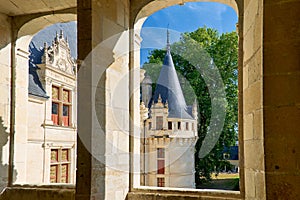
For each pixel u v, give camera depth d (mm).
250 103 2090
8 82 3449
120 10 2807
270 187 1575
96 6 2447
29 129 7238
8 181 3350
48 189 3105
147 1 2932
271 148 1590
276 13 1622
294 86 1566
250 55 2100
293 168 1536
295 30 1581
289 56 1584
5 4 3215
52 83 8578
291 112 1562
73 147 9242
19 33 3525
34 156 7387
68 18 3430
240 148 2408
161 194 2695
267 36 1636
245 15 2322
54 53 8789
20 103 3568
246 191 2264
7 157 3379
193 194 2607
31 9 3324
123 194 2734
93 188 2320
